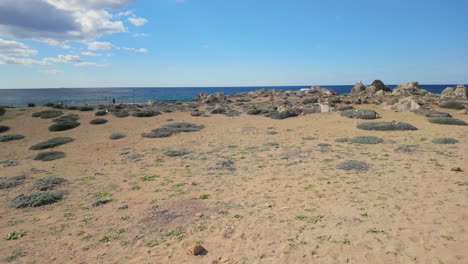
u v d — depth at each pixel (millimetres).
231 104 51000
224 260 4805
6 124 28688
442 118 21359
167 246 5469
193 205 7781
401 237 5109
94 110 39031
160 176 11352
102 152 18094
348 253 4719
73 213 7738
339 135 19531
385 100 37281
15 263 5125
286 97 55969
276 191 8602
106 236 6109
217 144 18625
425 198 7059
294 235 5562
